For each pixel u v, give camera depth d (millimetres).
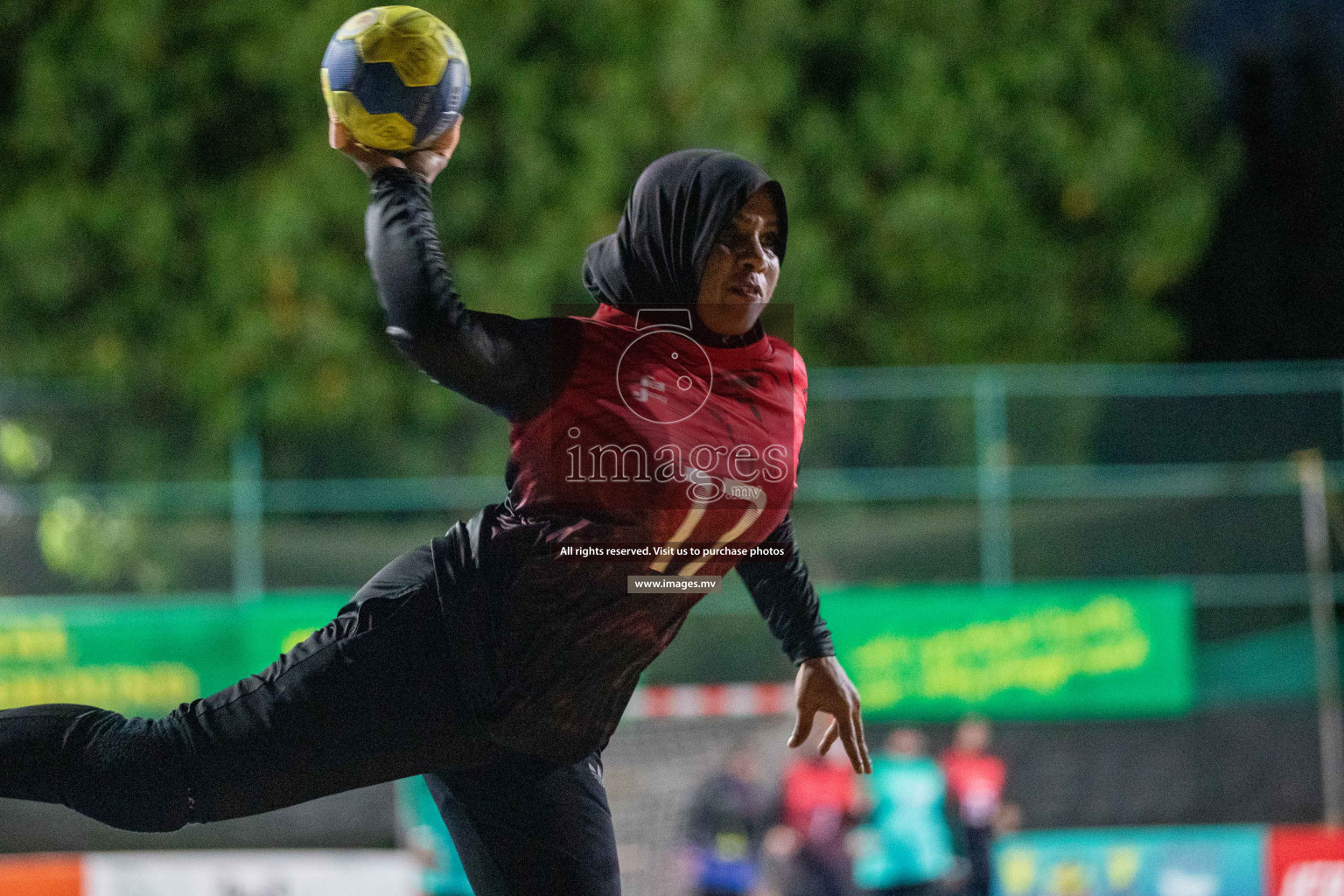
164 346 47656
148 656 37719
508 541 8180
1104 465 42344
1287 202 77812
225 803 8172
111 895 30969
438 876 31719
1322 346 75375
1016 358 54406
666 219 8062
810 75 54531
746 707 37719
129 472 43219
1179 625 39625
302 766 8148
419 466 42531
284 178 47188
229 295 47062
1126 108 56594
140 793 8078
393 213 7754
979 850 33125
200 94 48812
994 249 54188
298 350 47031
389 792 35156
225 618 37938
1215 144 60438
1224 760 40219
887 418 42094
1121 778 39594
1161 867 33750
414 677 8164
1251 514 42188
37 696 37469
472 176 48625
